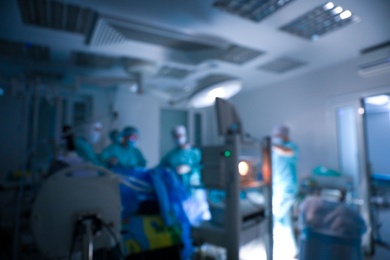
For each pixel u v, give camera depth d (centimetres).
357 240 161
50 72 344
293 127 361
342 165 307
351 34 233
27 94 218
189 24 212
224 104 173
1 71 333
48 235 114
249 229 175
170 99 320
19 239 200
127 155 271
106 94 404
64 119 386
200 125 502
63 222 116
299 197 300
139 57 275
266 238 173
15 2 185
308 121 341
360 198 272
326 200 173
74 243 114
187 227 186
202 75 361
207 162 180
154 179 193
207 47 258
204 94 178
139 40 233
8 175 255
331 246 160
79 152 230
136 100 423
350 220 159
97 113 396
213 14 199
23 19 208
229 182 166
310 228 169
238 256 157
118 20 197
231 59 300
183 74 358
